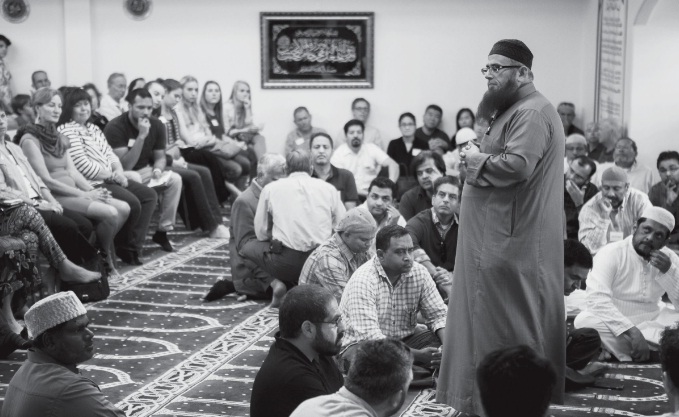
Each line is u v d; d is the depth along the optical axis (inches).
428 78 533.3
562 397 185.9
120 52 529.7
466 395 181.3
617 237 307.9
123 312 291.6
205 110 478.9
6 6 522.0
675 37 442.0
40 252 288.4
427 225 275.3
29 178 304.0
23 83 526.9
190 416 206.4
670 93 445.4
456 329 183.8
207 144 454.9
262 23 526.3
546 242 179.6
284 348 165.3
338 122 535.2
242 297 308.7
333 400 134.7
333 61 531.2
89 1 521.3
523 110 175.6
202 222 410.6
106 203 332.2
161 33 529.0
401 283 219.1
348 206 350.3
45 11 523.2
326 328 164.7
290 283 299.6
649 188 400.8
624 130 451.2
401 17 528.7
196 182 408.8
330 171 350.6
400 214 292.4
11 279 263.4
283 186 294.8
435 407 210.1
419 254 265.6
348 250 252.2
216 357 249.6
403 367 133.9
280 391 160.4
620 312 247.6
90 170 348.2
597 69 503.2
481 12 528.4
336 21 527.5
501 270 177.9
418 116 535.2
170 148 419.2
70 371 158.6
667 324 245.9
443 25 529.7
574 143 391.9
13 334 246.8
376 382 132.8
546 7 528.1
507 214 177.6
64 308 157.6
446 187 271.1
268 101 533.6
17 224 275.7
